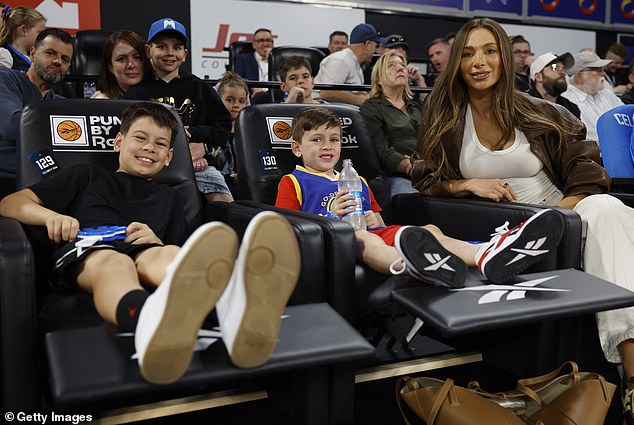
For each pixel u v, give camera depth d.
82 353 1.19
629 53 8.45
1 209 1.72
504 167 2.24
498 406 1.52
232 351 1.14
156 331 1.06
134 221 1.83
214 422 1.74
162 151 1.93
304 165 2.29
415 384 1.55
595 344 1.84
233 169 3.34
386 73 3.34
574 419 1.52
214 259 1.07
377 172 2.50
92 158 2.02
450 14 7.28
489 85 2.17
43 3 5.43
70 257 1.55
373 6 6.80
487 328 1.40
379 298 1.69
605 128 2.63
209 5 6.02
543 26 7.81
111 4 5.69
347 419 1.55
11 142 2.57
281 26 6.35
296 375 1.51
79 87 3.37
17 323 1.32
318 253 1.59
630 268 1.80
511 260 1.60
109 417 1.48
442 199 2.22
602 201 1.86
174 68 3.09
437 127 2.29
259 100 4.39
